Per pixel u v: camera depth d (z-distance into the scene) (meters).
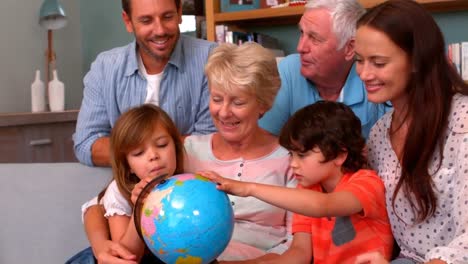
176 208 1.21
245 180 1.68
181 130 2.12
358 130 1.52
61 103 3.55
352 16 1.89
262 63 1.59
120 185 1.61
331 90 2.08
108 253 1.43
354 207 1.40
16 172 1.92
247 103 1.59
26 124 3.08
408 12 1.31
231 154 1.74
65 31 4.03
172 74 2.08
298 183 1.60
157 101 2.08
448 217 1.37
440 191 1.35
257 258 1.49
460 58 2.68
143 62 2.10
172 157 1.62
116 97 2.09
